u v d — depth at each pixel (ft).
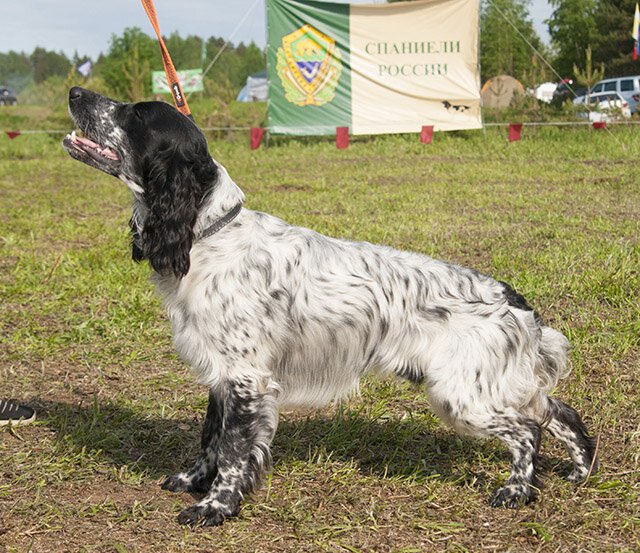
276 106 64.64
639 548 9.79
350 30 63.00
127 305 21.33
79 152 11.85
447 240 28.53
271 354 11.30
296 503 11.15
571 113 67.51
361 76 63.87
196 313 11.11
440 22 62.64
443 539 10.26
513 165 51.21
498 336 11.32
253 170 53.21
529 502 11.23
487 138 65.51
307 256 11.47
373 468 12.59
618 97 79.97
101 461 12.65
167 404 15.19
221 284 11.04
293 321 11.28
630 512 10.78
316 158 60.08
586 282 21.61
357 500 11.35
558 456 12.97
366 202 37.88
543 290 21.42
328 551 10.00
